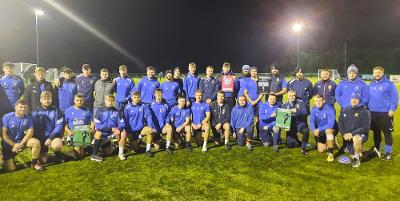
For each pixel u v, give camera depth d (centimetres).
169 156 677
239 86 838
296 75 775
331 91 733
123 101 809
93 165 623
